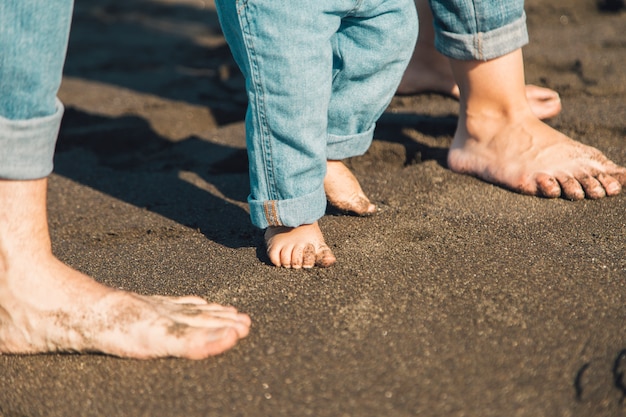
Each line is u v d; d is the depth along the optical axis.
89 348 1.50
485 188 2.24
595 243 1.88
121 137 2.92
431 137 2.66
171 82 3.62
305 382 1.40
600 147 2.49
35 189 1.48
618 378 1.36
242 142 2.80
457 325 1.54
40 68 1.39
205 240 2.03
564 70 3.39
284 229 1.84
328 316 1.60
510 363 1.42
